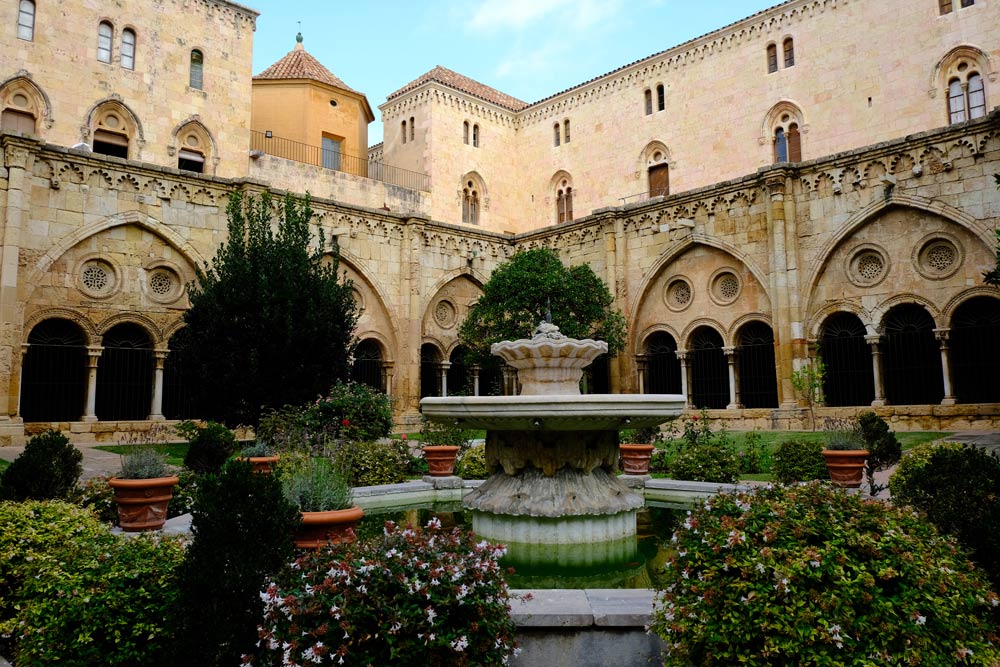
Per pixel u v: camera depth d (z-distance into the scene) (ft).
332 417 53.01
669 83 124.47
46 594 15.98
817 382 70.18
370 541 15.84
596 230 96.22
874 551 13.57
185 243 75.82
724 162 115.96
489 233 104.99
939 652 12.57
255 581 14.88
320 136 121.49
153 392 74.08
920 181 68.28
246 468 16.33
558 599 17.31
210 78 100.58
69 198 68.69
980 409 63.62
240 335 59.00
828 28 106.11
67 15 88.33
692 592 14.10
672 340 90.74
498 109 145.59
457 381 104.32
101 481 30.99
